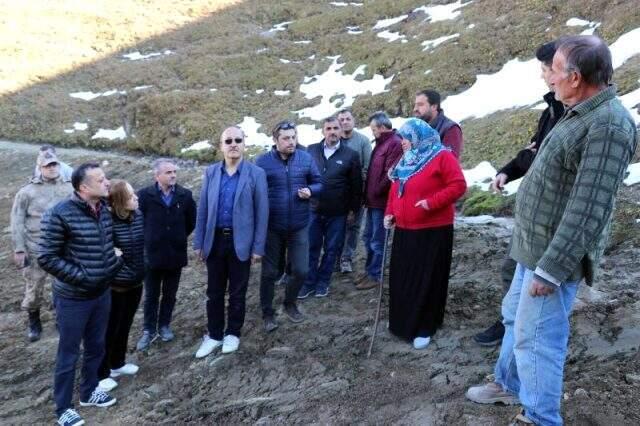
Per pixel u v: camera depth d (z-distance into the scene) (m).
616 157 2.54
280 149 5.27
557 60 2.71
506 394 3.67
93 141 19.95
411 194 4.62
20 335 6.66
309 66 21.44
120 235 4.82
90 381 4.71
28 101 22.58
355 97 17.66
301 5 28.84
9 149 19.48
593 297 4.95
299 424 4.08
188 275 7.72
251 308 6.19
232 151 4.96
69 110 22.02
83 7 30.52
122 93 22.56
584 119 2.66
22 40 26.58
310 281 6.31
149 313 5.70
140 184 14.80
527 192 2.92
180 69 23.67
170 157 17.69
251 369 4.99
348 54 20.94
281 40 25.05
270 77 21.44
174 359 5.42
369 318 5.54
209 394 4.75
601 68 2.62
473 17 18.34
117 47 26.77
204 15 29.48
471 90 14.68
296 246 5.45
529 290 2.91
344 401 4.24
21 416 4.89
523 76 13.95
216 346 5.36
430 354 4.67
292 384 4.65
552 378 2.93
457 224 8.02
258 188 5.04
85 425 4.50
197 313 6.43
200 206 5.18
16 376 5.60
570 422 3.38
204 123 18.70
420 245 4.68
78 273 4.20
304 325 5.63
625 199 6.90
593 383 3.76
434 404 3.93
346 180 6.11
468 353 4.58
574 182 2.68
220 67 23.03
